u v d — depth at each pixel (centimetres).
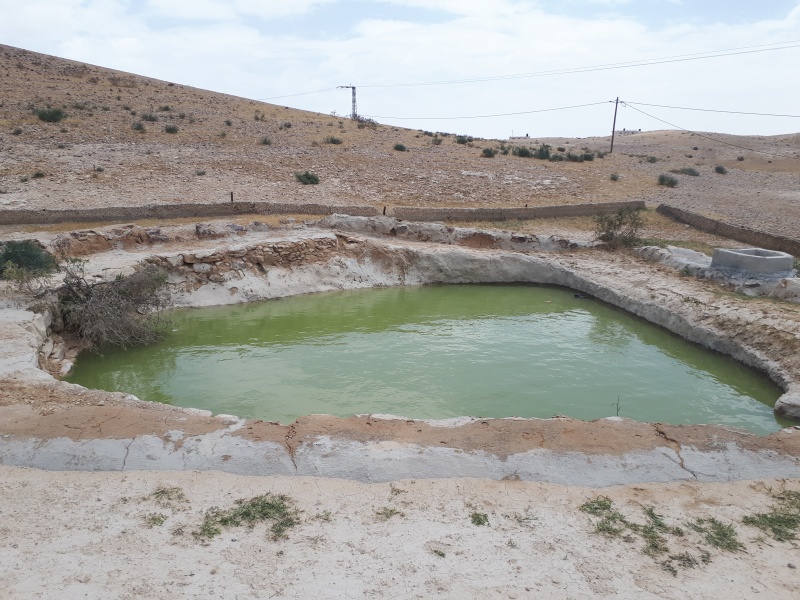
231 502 626
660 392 1190
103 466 681
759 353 1258
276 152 3497
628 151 6488
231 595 491
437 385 1215
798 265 1767
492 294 2005
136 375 1238
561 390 1198
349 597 493
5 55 5062
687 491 668
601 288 1888
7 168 2517
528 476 682
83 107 3928
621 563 546
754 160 5409
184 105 4688
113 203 2209
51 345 1255
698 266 1809
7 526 575
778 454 736
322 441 727
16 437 717
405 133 5069
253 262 1889
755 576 532
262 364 1319
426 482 670
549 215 2580
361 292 1997
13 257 1470
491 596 498
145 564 527
